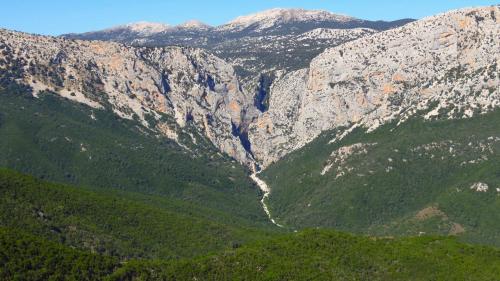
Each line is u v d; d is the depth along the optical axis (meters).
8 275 198.38
